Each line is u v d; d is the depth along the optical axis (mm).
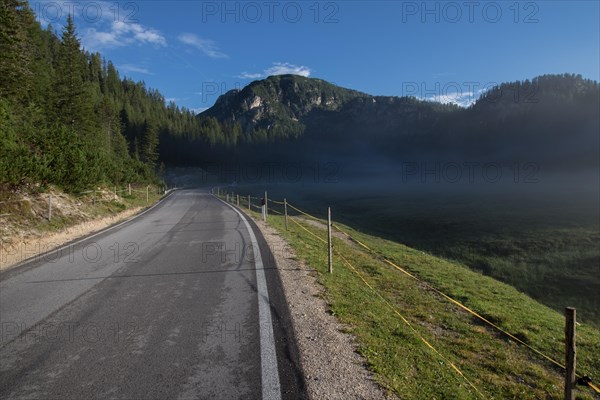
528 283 21562
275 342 4648
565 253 26297
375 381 3951
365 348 4793
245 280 7645
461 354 6137
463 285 12469
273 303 6180
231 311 5781
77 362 4113
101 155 31500
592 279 21094
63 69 45750
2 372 3898
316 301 6578
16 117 23578
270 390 3566
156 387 3604
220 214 24719
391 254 17516
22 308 5926
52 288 7074
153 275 8070
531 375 5738
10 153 15172
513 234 32531
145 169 62938
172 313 5688
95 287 7133
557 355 6770
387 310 7211
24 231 13164
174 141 137375
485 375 5418
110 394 3484
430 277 12906
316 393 3570
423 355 5168
